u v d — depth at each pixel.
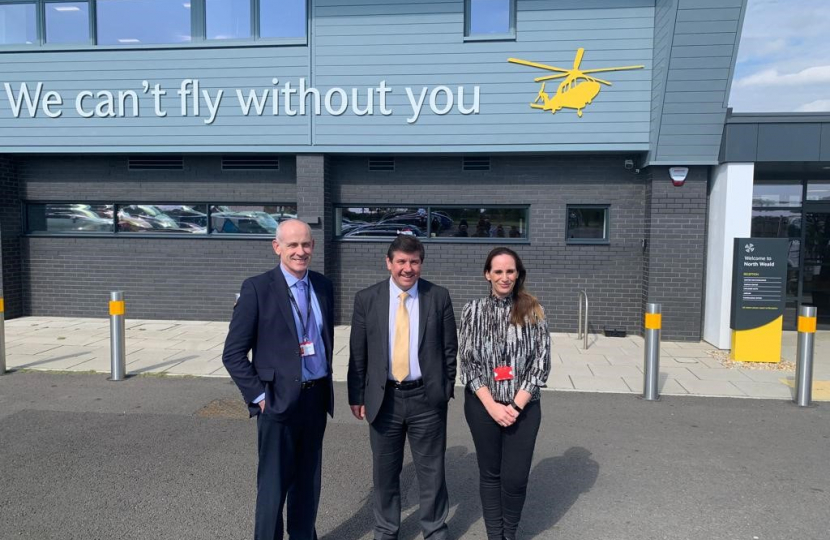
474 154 10.08
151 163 10.82
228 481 4.34
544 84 9.52
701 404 6.29
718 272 9.09
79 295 11.12
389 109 9.77
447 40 9.61
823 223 10.59
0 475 4.42
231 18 10.03
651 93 9.31
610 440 5.25
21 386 6.80
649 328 6.39
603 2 9.34
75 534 3.59
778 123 8.75
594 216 10.12
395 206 10.45
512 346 3.32
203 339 9.33
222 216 10.84
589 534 3.67
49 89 10.32
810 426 5.62
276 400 3.13
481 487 3.46
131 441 5.12
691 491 4.25
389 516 3.46
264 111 9.99
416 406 3.36
